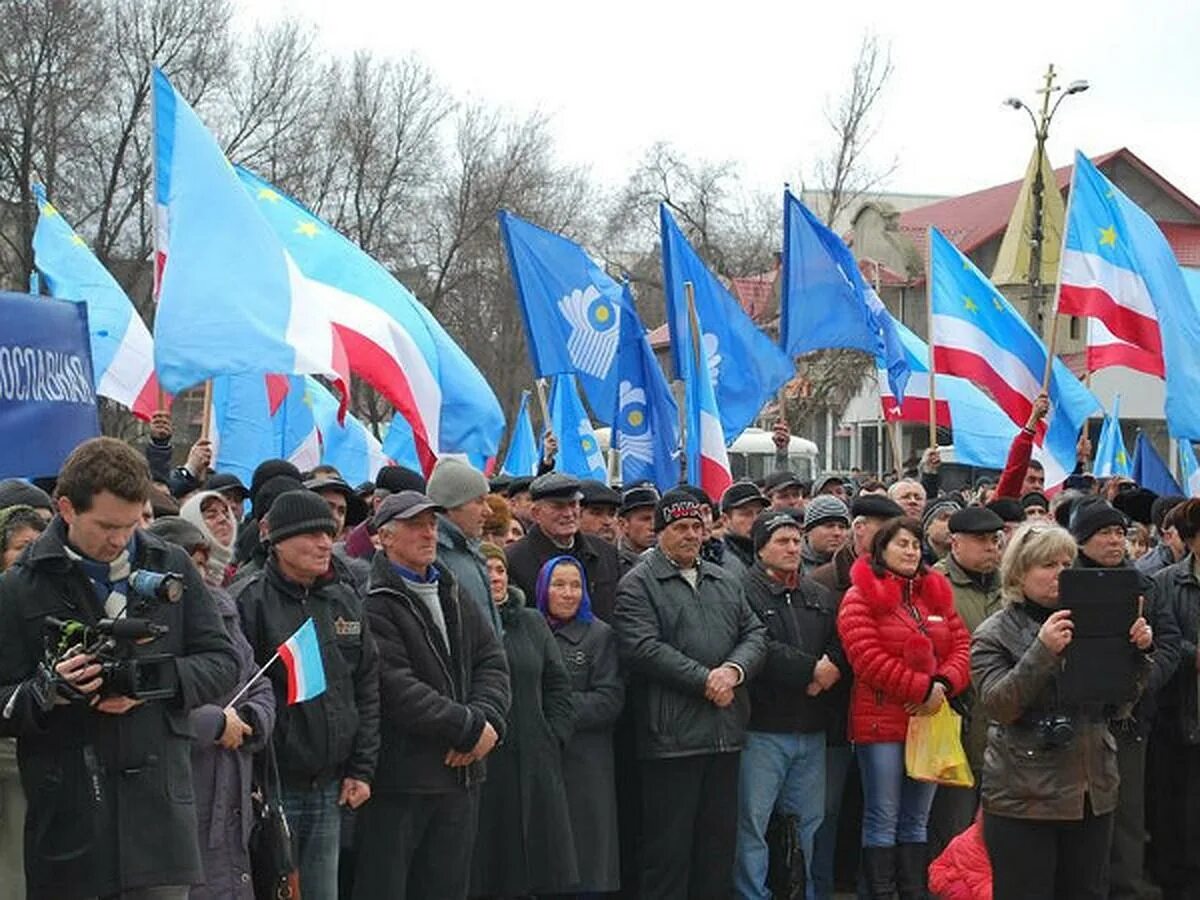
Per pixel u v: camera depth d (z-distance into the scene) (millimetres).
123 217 32062
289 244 10195
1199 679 8023
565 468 13711
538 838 7438
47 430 6598
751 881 8180
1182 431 11961
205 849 5691
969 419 13688
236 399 10836
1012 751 6566
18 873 5711
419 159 38344
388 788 6680
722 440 10781
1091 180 12000
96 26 31641
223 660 5121
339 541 8258
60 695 4605
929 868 8219
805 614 8273
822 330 12195
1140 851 8180
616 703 7832
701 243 44156
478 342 41469
